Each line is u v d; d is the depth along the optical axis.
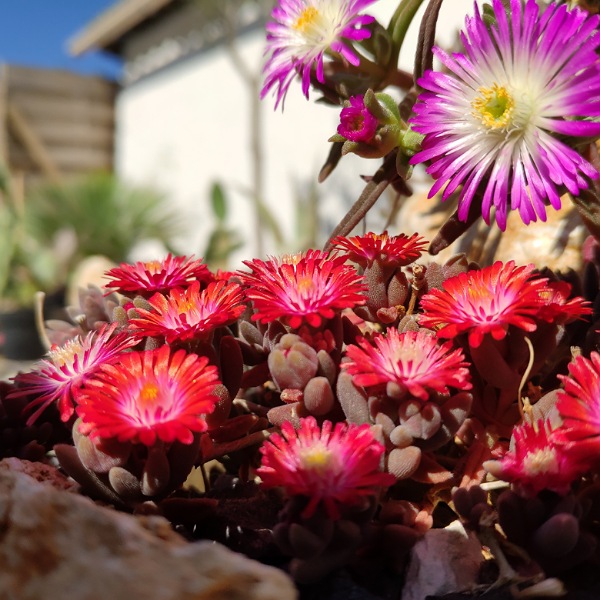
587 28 0.17
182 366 0.15
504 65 0.18
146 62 1.73
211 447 0.18
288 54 0.23
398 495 0.18
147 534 0.13
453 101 0.19
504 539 0.15
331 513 0.13
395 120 0.21
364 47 0.23
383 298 0.19
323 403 0.16
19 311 0.89
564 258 0.24
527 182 0.19
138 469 0.15
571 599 0.14
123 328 0.20
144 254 1.59
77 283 0.83
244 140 1.24
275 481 0.14
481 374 0.16
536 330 0.17
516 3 0.18
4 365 0.82
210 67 1.40
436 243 0.20
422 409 0.15
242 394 0.22
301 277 0.17
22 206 1.38
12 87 1.70
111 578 0.12
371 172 0.82
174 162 1.54
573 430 0.14
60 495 0.13
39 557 0.12
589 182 0.19
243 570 0.12
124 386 0.15
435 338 0.17
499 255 0.26
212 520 0.17
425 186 0.34
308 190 1.01
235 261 1.21
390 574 0.15
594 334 0.19
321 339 0.16
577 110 0.17
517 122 0.18
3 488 0.13
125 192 1.35
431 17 0.21
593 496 0.15
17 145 1.69
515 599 0.14
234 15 1.07
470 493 0.15
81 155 1.80
